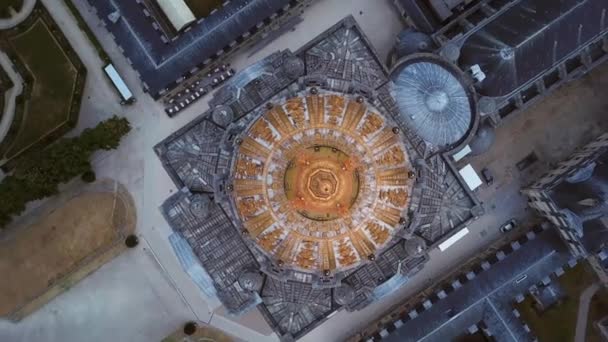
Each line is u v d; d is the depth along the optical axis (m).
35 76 126.19
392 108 106.44
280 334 106.44
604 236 112.12
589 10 108.62
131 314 127.56
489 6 118.31
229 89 108.38
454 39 111.81
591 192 109.06
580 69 119.56
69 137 126.50
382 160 102.69
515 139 129.38
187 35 118.25
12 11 125.06
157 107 126.25
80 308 127.25
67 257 126.75
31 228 126.69
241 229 103.38
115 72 124.50
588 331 128.38
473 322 117.50
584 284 128.75
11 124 125.62
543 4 110.38
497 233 129.38
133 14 118.12
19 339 126.75
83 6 125.69
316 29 126.56
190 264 106.50
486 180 128.62
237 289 105.75
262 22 119.31
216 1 125.81
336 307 107.50
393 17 127.31
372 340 119.00
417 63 108.94
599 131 129.12
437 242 110.12
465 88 109.69
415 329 117.12
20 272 127.06
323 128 102.12
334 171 100.50
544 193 115.31
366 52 108.12
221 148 104.38
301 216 101.56
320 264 103.81
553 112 129.50
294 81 106.25
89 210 126.69
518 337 116.31
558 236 120.12
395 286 108.50
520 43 107.19
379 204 102.44
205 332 127.75
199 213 102.06
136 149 126.50
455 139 109.25
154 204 126.94
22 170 118.69
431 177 108.88
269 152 102.12
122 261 127.06
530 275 118.31
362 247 104.06
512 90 112.75
